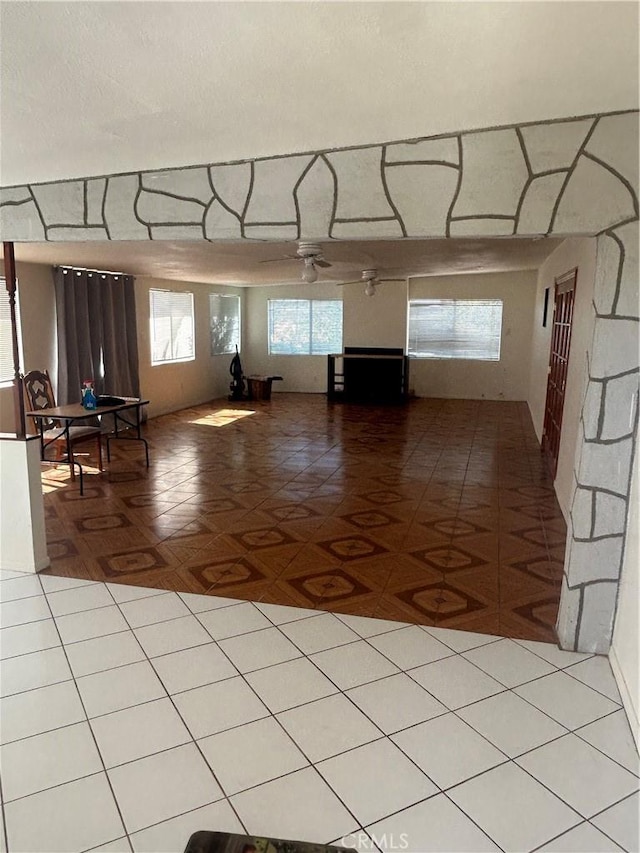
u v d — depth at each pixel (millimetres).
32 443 3295
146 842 1684
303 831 1721
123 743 2066
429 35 1595
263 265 6188
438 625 2855
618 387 2383
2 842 1681
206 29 1560
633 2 1419
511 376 9836
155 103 2076
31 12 1476
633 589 2281
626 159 2232
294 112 2170
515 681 2428
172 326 8836
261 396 10188
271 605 3039
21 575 3357
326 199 2631
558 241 4875
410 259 5707
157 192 2877
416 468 5652
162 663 2533
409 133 2408
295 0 1416
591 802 1828
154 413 8453
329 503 4625
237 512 4414
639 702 2084
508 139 2346
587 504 2508
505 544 3814
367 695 2332
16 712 2219
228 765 1970
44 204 3076
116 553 3668
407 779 1913
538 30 1568
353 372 9836
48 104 2078
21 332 5895
